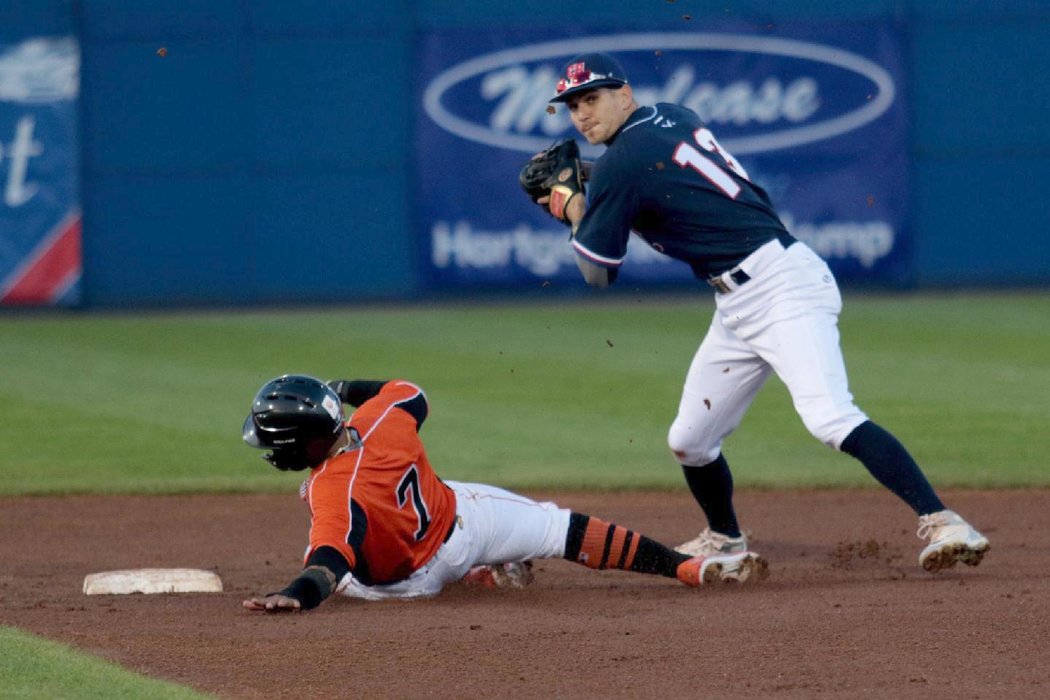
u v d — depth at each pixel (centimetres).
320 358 4703
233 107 6016
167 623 1791
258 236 6066
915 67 6159
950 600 1884
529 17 6078
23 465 3272
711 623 1775
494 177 6094
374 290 6109
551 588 2080
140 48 5962
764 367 2145
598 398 3994
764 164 6128
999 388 4069
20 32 5906
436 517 1920
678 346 4906
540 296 6153
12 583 2241
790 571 2262
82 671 1530
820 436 2030
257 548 2567
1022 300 5938
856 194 6153
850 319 5506
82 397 4066
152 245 6038
